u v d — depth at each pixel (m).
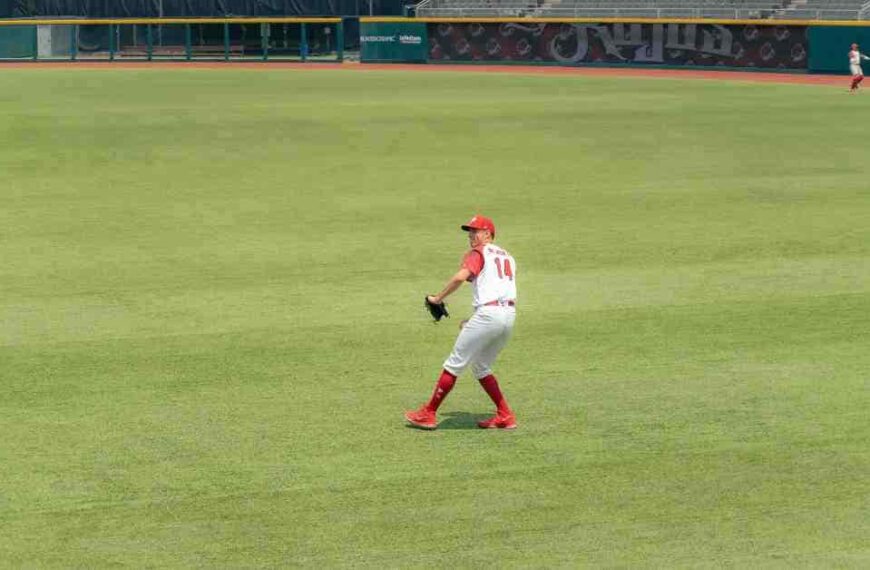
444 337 56.75
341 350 54.59
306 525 36.22
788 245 77.25
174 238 79.00
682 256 74.19
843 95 183.12
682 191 97.38
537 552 34.53
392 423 45.09
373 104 168.38
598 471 40.44
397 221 85.00
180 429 44.31
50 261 72.44
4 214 87.44
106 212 88.31
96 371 51.34
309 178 104.25
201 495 38.34
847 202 92.44
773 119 149.12
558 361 53.16
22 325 58.47
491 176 105.19
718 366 52.31
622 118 150.38
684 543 35.09
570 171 108.06
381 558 34.09
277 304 62.53
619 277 68.81
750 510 37.34
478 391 49.19
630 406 47.09
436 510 37.31
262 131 136.88
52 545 34.88
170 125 142.88
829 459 41.50
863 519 36.69
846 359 53.28
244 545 34.91
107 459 41.34
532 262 72.62
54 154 118.56
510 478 39.81
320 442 43.06
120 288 65.88
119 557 34.16
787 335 57.16
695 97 179.62
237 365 52.25
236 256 73.75
